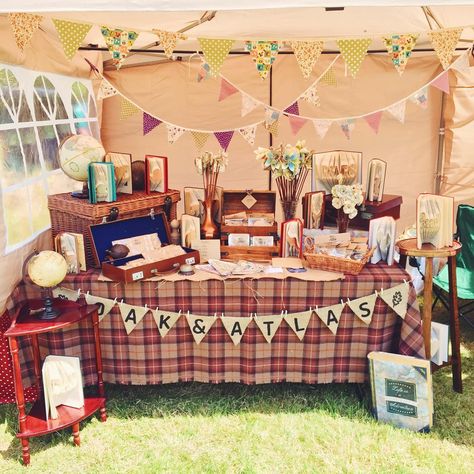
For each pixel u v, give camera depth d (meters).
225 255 3.28
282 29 4.09
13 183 3.05
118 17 3.62
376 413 3.04
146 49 4.57
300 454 2.77
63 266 2.76
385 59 4.80
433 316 4.45
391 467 2.66
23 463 2.71
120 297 2.98
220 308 3.00
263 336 3.04
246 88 4.94
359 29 4.14
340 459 2.72
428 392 2.86
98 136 4.70
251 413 3.13
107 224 3.12
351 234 3.33
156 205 3.37
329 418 3.06
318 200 3.36
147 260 3.00
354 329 3.03
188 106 4.98
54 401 2.83
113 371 3.11
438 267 4.12
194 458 2.75
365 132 5.00
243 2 2.09
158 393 3.35
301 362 3.10
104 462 2.72
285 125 5.04
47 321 2.71
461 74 4.65
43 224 3.50
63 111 3.95
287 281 2.94
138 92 4.94
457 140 4.81
